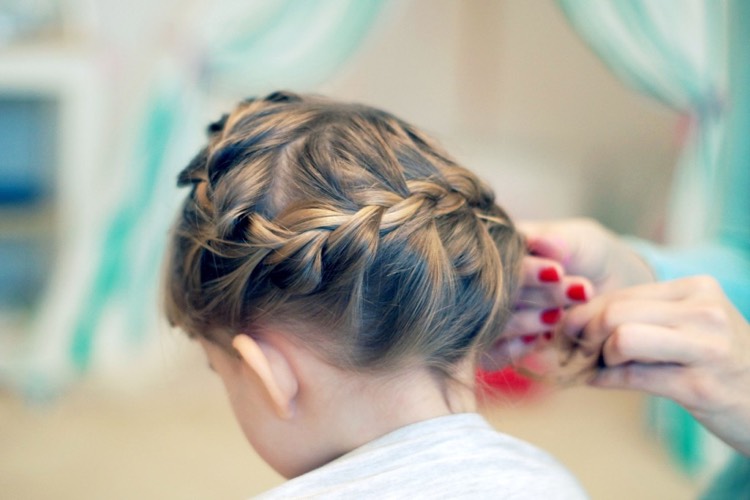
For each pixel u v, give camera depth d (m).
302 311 0.53
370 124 0.58
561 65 2.34
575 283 0.66
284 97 0.65
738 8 0.86
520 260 0.65
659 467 1.58
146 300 1.74
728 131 0.88
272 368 0.55
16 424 1.67
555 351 0.66
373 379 0.54
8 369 1.73
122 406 1.76
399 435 0.53
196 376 1.85
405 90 2.34
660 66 1.52
